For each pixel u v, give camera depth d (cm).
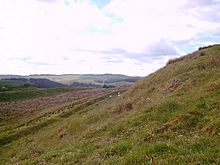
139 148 1756
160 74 4747
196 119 2061
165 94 3384
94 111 4853
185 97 2684
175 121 2092
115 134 2455
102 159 1788
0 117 8531
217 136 1695
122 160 1634
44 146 3919
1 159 4119
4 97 12900
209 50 4953
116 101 4988
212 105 2205
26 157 3434
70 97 11094
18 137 5300
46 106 9531
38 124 5659
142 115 2534
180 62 4994
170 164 1455
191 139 1719
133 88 4947
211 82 2911
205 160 1431
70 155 2134
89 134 2862
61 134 4069
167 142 1758
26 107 10006
